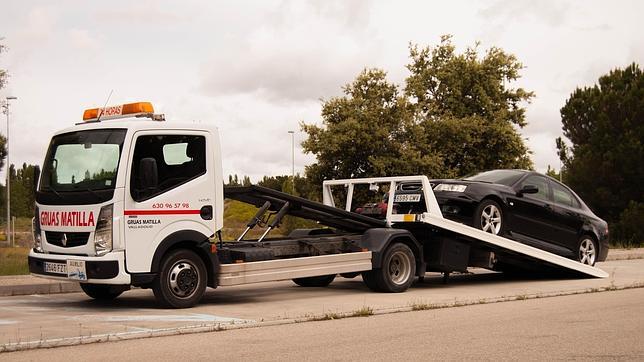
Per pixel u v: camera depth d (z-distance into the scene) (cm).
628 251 2369
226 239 1231
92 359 664
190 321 900
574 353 686
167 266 1014
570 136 3659
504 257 1415
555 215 1468
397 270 1269
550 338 766
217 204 1057
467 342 745
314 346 729
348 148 2528
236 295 1230
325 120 2634
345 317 942
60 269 1004
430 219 1252
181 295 1026
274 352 698
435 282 1475
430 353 689
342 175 2561
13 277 1395
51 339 756
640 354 681
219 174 1062
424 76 3025
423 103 2933
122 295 1241
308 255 1182
